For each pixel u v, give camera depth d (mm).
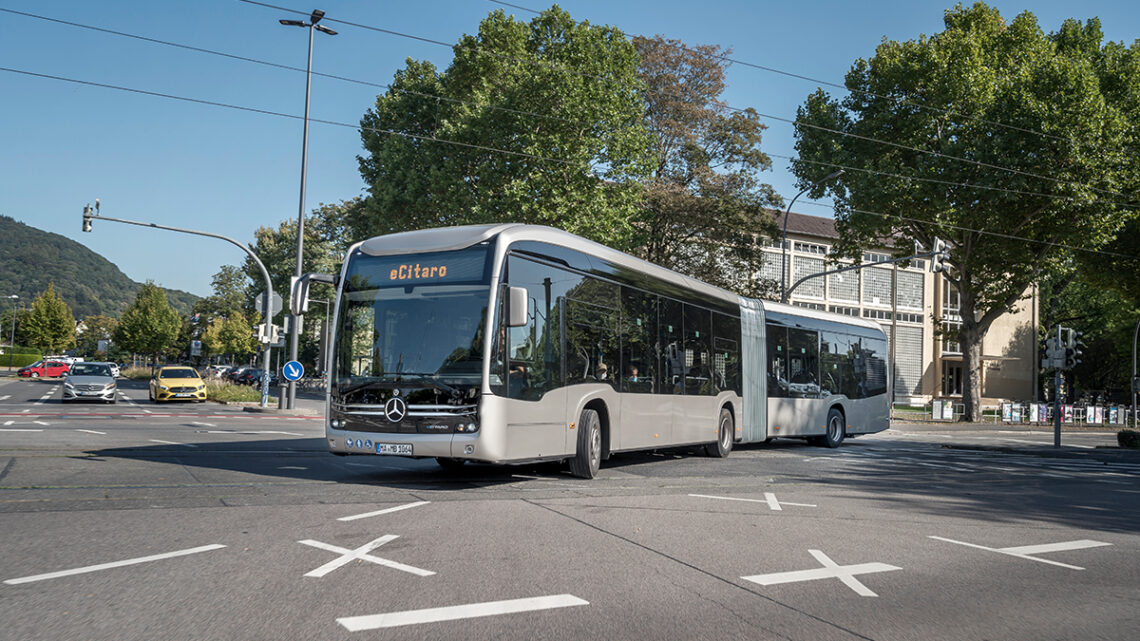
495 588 5430
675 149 38438
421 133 34812
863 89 36500
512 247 10188
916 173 34250
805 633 4711
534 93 29344
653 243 37719
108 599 4938
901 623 4988
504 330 9930
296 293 10953
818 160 35969
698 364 14750
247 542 6547
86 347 147000
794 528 8000
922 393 57500
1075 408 45438
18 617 4566
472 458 9648
